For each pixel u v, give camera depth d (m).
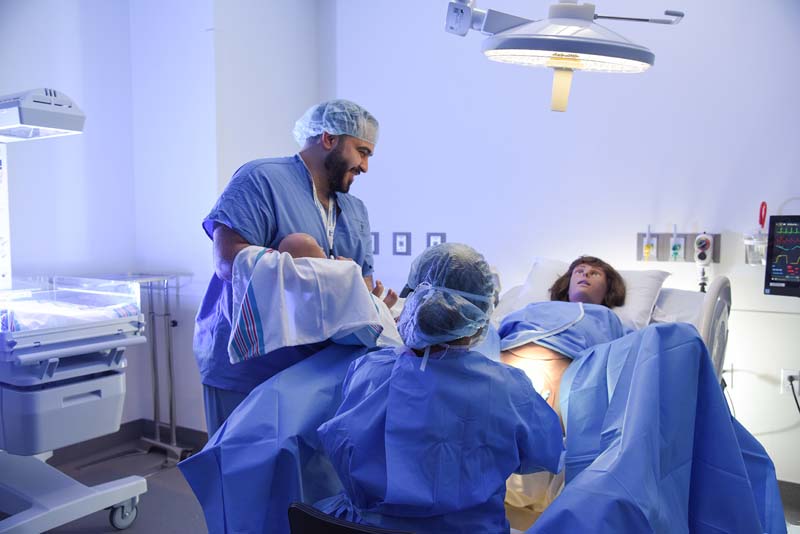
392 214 3.55
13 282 2.80
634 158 2.92
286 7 3.52
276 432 1.48
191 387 3.42
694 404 1.39
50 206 3.20
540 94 3.09
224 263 1.68
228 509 1.43
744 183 2.72
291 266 1.54
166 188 3.41
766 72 2.65
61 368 2.32
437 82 3.35
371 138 1.82
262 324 1.53
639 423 1.29
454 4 1.91
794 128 2.62
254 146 3.39
